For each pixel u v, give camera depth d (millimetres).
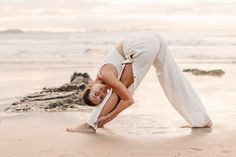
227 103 8648
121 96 6043
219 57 23750
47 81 13375
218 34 42031
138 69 6082
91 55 26719
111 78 6000
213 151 5012
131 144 5406
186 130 6215
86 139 5672
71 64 20484
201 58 23531
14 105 8500
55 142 5488
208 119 6340
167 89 6336
